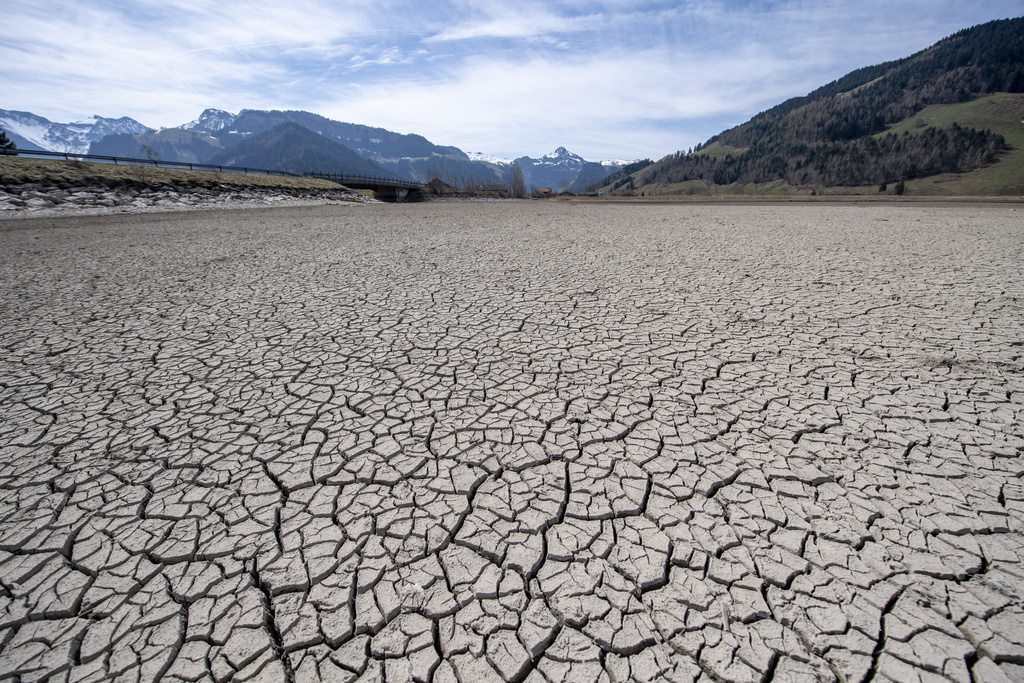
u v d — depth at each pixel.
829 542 1.83
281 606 1.61
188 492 2.15
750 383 3.11
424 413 2.80
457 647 1.47
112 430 2.65
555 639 1.49
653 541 1.85
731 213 16.45
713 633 1.50
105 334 4.06
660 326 4.19
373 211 18.73
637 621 1.54
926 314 4.33
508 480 2.21
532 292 5.34
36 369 3.40
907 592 1.62
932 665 1.39
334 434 2.60
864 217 13.46
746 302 4.84
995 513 1.96
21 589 1.68
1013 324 4.03
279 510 2.04
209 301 5.01
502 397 2.98
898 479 2.17
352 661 1.43
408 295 5.24
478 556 1.80
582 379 3.21
